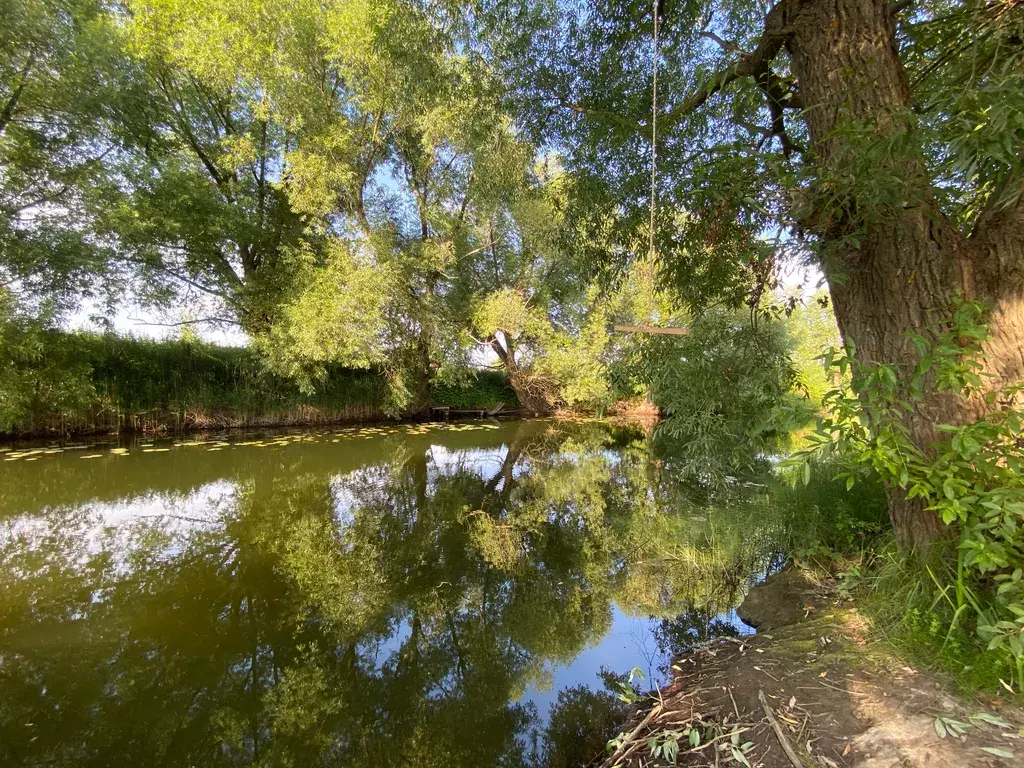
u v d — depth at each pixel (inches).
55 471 299.4
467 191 520.4
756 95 111.0
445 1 187.5
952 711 65.4
